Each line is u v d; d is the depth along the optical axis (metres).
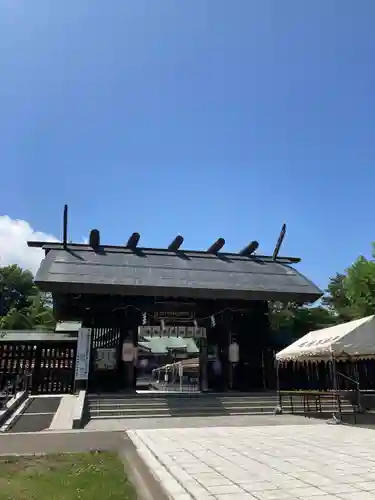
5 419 11.80
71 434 9.53
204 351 19.70
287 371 19.55
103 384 17.55
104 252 20.22
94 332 18.08
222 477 5.50
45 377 18.22
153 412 14.06
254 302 20.22
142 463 6.57
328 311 36.59
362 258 25.38
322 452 7.16
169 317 19.12
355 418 11.92
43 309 49.03
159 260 20.33
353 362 18.66
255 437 8.88
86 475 5.71
